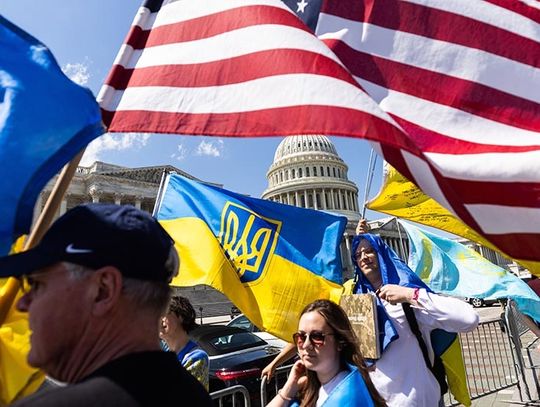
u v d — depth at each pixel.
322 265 4.80
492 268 6.85
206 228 4.92
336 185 92.88
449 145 2.47
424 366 3.54
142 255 1.36
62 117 1.66
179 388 1.32
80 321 1.31
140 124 2.48
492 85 2.71
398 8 2.90
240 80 2.34
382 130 1.85
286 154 101.19
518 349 8.07
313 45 2.25
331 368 2.64
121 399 1.13
